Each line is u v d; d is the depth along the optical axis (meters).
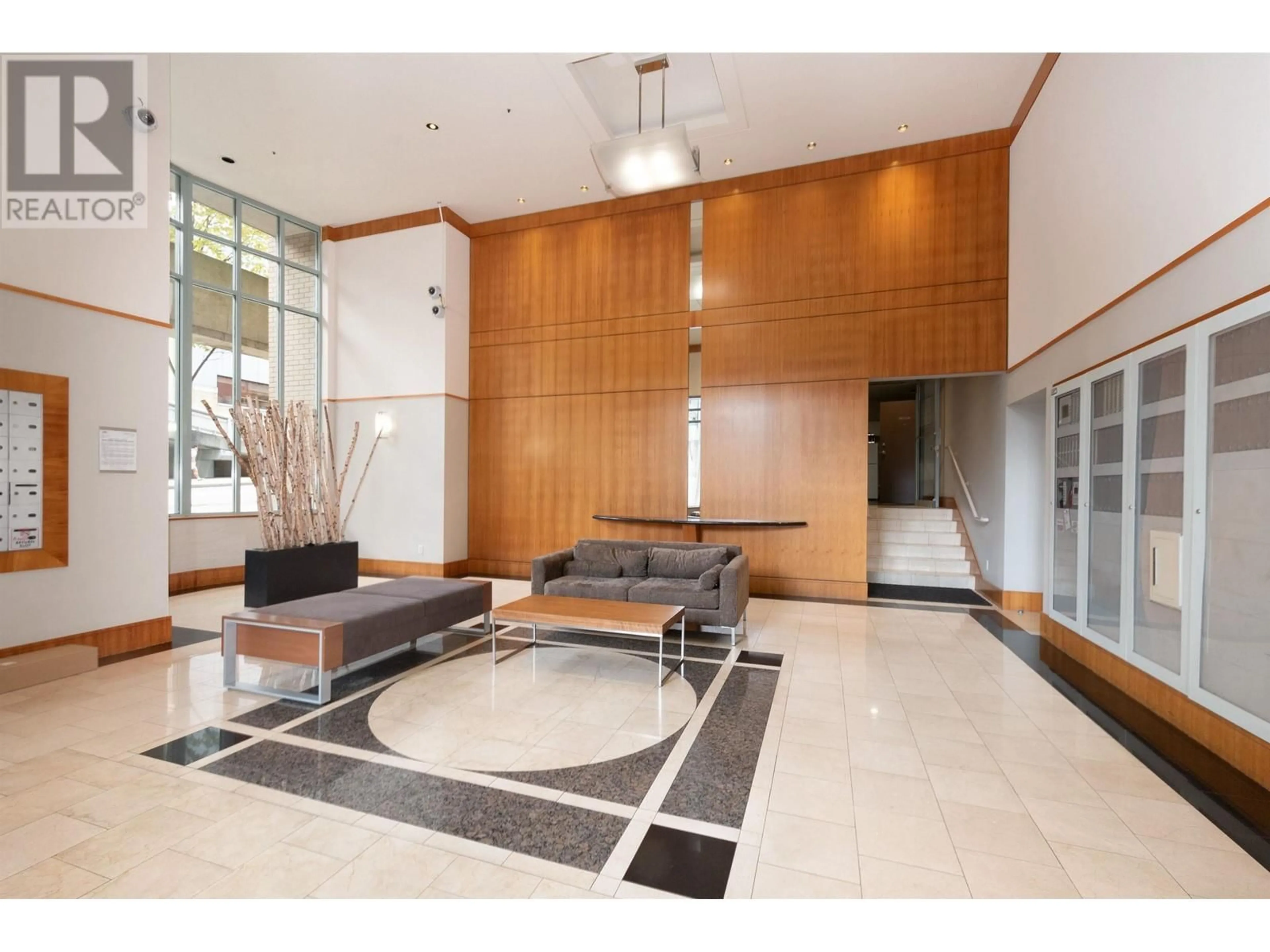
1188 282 3.11
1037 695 3.73
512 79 5.44
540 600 4.64
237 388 7.68
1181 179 3.14
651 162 4.87
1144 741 3.07
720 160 6.81
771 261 7.05
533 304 8.18
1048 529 5.03
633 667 4.29
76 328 4.20
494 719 3.32
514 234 8.30
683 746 3.00
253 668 4.17
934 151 6.43
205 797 2.47
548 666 4.30
